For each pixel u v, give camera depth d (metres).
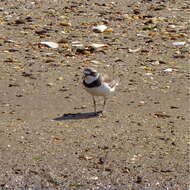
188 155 13.83
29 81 17.94
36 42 21.09
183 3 25.66
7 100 16.66
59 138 14.43
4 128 14.88
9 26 22.55
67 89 17.42
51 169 13.32
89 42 21.22
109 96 16.11
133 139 14.44
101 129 14.90
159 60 19.70
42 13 24.08
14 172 13.24
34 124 15.12
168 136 14.61
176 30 22.45
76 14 24.05
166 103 16.52
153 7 25.06
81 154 13.81
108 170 13.30
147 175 13.16
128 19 23.56
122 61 19.59
